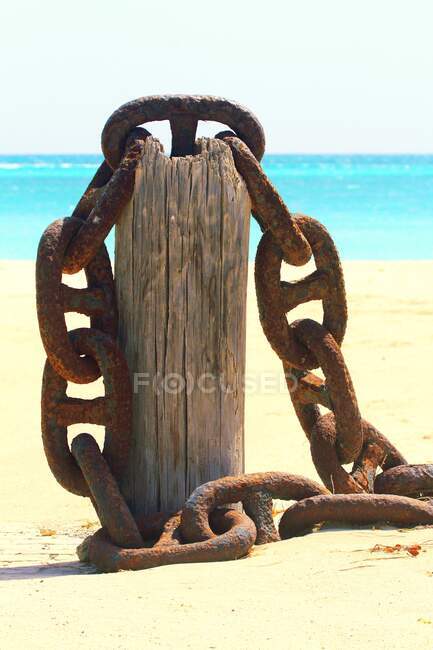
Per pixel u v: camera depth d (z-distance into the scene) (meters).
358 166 148.88
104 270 5.87
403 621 4.21
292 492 5.72
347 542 5.32
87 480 5.60
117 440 5.77
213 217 5.64
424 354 11.98
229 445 5.79
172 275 5.69
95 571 5.46
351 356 11.98
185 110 5.83
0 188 70.06
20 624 4.31
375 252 28.30
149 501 5.80
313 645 4.01
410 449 8.31
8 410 9.95
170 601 4.53
